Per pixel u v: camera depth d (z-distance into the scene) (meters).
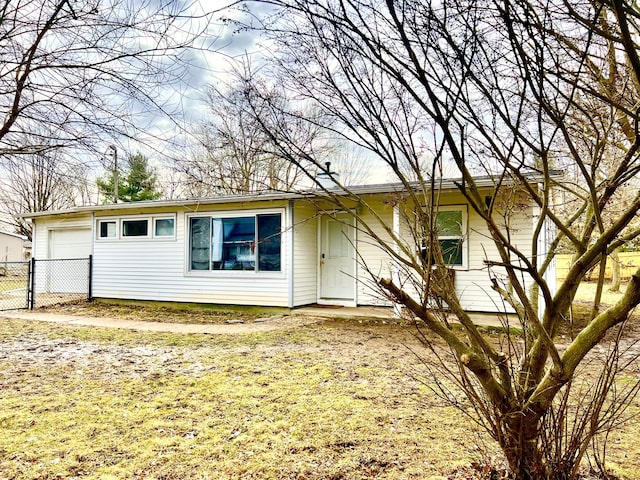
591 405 2.50
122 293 12.32
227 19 2.25
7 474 2.90
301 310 10.03
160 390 4.63
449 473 2.87
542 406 2.21
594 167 2.16
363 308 10.27
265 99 2.50
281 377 5.09
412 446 3.29
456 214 9.32
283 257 10.23
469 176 1.97
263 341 7.26
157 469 2.98
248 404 4.20
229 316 10.08
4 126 3.13
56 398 4.37
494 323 7.94
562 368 2.10
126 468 2.99
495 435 2.46
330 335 7.77
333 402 4.23
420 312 2.25
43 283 14.59
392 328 8.41
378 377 5.08
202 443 3.37
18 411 4.01
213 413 3.98
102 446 3.31
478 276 9.13
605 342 6.98
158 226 11.90
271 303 10.34
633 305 2.01
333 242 11.03
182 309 11.31
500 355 2.36
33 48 3.04
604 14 2.09
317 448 3.28
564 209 4.43
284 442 3.38
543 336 2.06
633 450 3.18
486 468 2.75
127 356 6.21
